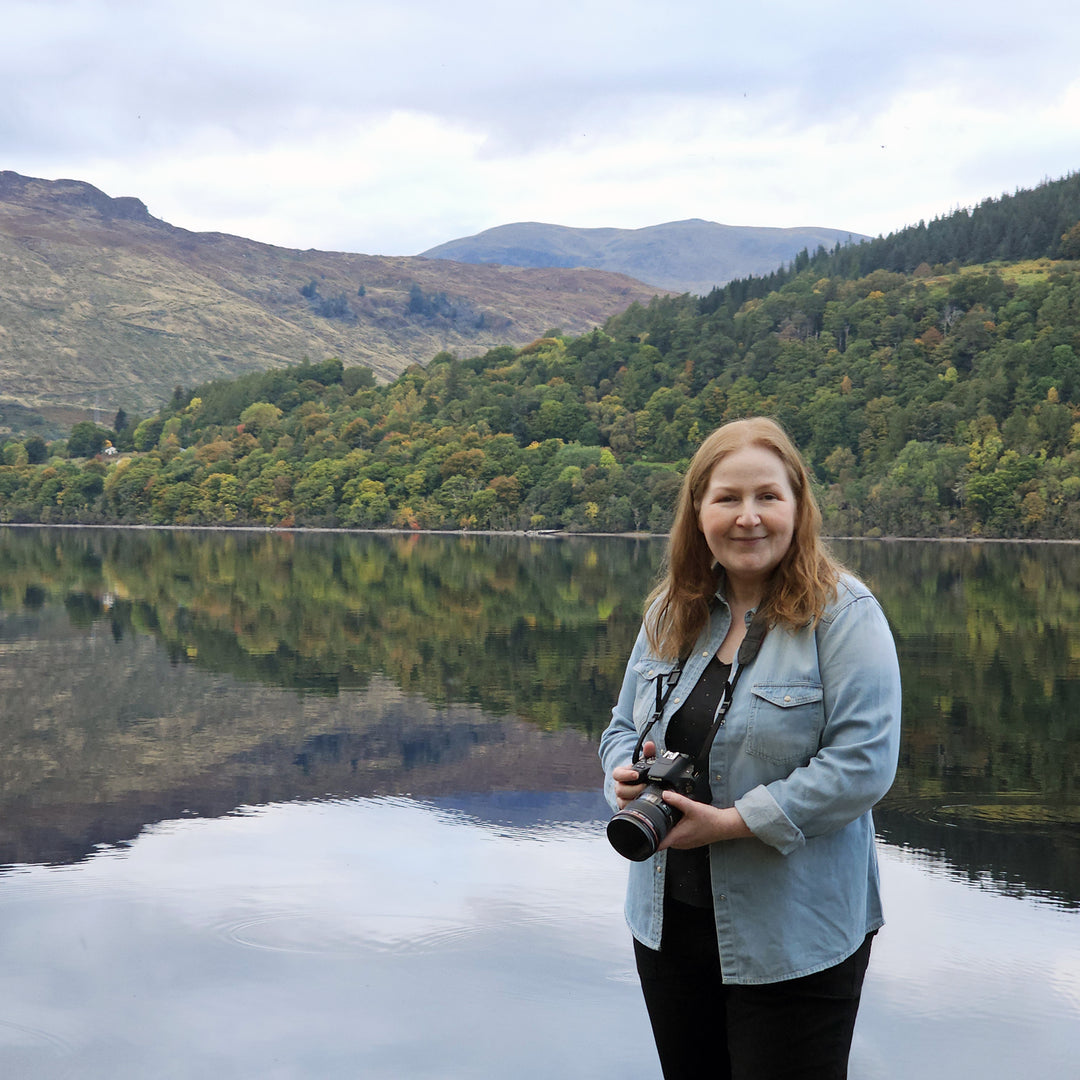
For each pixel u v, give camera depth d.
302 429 195.25
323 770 12.27
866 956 3.27
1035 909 7.60
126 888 8.03
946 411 142.88
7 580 48.16
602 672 20.62
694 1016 3.29
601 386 190.50
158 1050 5.44
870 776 2.98
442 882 8.13
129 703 16.94
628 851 2.93
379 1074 5.18
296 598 39.59
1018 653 23.66
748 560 3.16
